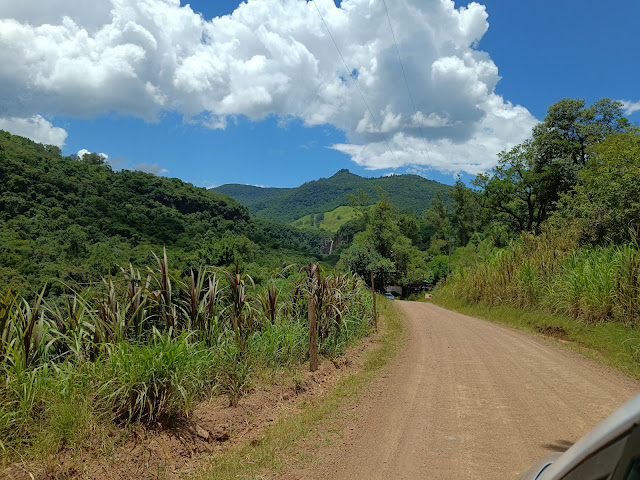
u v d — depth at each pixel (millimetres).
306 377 7551
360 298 13477
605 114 42594
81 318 5730
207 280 7672
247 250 38719
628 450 838
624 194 17188
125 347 5238
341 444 4930
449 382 7539
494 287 19969
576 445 1105
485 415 5734
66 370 4992
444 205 86188
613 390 6875
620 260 12266
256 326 8234
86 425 4430
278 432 5332
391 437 5078
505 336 12789
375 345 11477
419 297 55344
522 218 44719
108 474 4043
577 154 43750
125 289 6398
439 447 4715
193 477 4281
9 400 4324
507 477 3939
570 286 13555
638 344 9688
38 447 4062
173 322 6531
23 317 5039
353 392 7059
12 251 34875
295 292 9938
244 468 4383
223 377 6238
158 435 4785
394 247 54625
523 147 41938
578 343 11367
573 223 18828
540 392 6758
